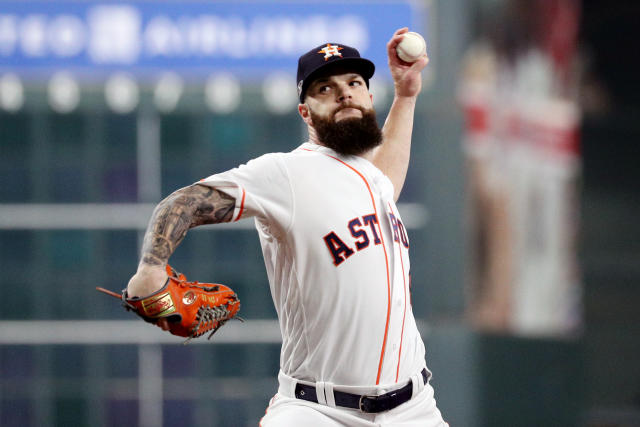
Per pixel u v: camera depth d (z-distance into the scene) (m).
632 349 85.94
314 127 10.83
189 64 72.44
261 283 75.06
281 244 10.45
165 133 75.38
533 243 70.88
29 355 74.06
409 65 12.66
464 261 73.06
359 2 71.69
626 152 88.62
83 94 72.56
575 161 72.94
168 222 9.54
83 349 74.25
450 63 72.19
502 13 70.81
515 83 70.56
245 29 72.38
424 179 73.94
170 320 9.59
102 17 71.69
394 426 10.45
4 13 70.75
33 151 74.81
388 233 10.55
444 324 72.56
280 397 10.77
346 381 10.29
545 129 71.81
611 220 88.25
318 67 10.62
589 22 88.56
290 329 10.64
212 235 75.38
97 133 75.00
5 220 74.75
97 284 74.81
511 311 70.38
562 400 73.81
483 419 72.44
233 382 74.12
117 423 73.62
